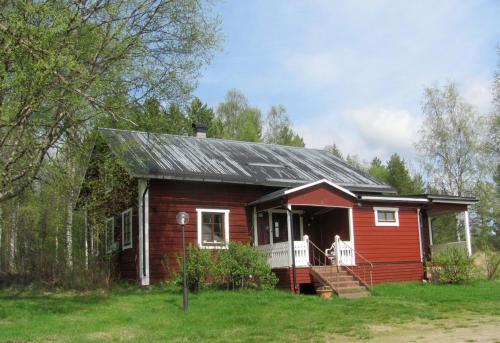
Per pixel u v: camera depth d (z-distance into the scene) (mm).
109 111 14461
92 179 20312
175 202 20812
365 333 11539
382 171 59844
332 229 23312
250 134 48438
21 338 11453
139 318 13680
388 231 23250
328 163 27797
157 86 15508
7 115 11961
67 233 21703
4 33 12414
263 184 22109
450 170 40531
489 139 38719
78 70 13109
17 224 22625
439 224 44562
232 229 21750
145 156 20859
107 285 19422
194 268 18250
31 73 12164
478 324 12344
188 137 26281
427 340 10594
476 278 22938
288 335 11508
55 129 13938
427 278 23297
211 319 13484
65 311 14711
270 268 19469
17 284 20094
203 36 16000
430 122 41156
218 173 21500
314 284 19875
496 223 42750
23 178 14406
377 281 22312
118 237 22469
